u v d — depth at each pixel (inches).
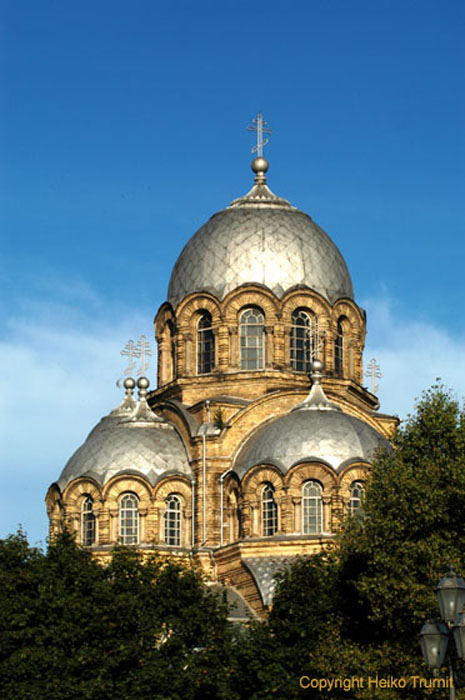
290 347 3617.1
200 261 3715.6
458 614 1914.4
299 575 2785.4
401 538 2556.6
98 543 3403.1
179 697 2640.3
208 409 3508.9
